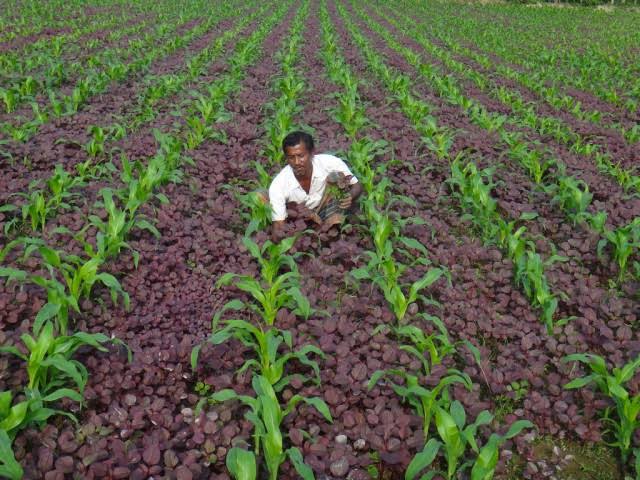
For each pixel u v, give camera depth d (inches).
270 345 137.2
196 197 254.7
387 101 428.1
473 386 145.0
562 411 141.1
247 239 183.8
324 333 160.4
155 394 141.1
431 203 261.6
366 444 128.1
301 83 412.5
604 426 139.3
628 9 1689.2
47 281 149.9
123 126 332.8
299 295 158.2
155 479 114.8
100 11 911.7
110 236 191.8
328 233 220.5
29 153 281.1
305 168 201.0
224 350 152.5
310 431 129.2
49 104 373.4
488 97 473.4
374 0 1504.7
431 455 113.9
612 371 152.4
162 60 555.2
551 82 539.2
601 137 365.4
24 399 130.5
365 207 232.8
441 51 657.0
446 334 155.3
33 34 637.9
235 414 136.6
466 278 199.2
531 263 181.8
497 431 133.9
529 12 1429.6
